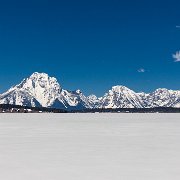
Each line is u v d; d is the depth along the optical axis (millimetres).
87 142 32969
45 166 20250
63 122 81438
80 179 16891
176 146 29719
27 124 70375
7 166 20281
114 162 21625
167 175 17719
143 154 25062
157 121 87250
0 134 42969
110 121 88000
